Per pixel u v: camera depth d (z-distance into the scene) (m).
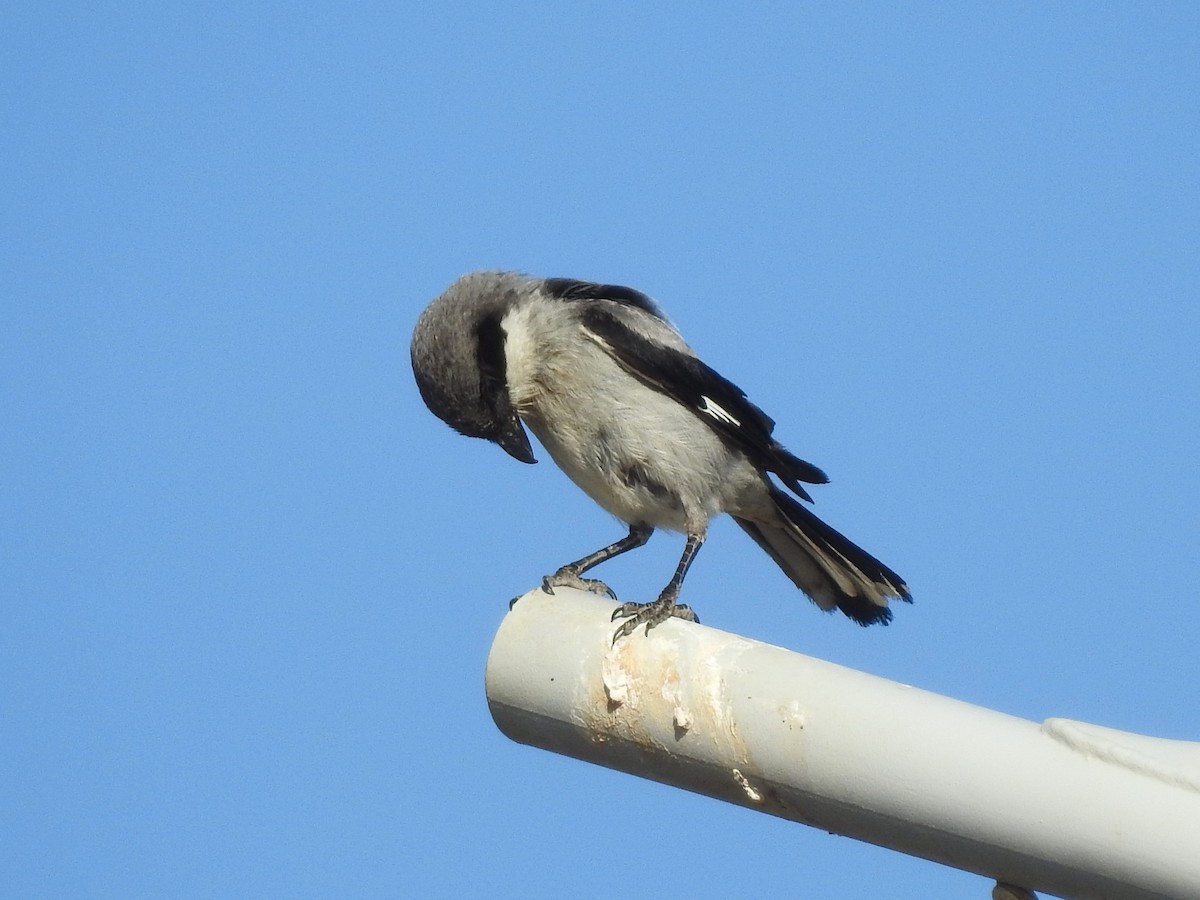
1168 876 6.84
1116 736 7.21
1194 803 6.86
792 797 8.10
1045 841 7.13
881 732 7.71
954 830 7.43
